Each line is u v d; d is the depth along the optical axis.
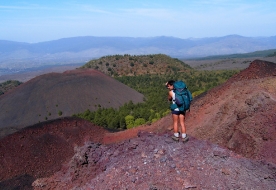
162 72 154.75
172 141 14.01
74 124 42.78
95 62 163.88
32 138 36.06
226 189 10.98
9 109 76.88
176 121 14.05
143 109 63.19
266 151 21.92
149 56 175.12
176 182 11.28
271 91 29.23
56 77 90.94
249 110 26.86
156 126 40.25
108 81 93.19
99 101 80.25
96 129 44.31
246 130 25.19
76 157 17.84
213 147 13.64
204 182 11.27
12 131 51.97
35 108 76.31
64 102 78.19
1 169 30.86
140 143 14.69
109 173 12.91
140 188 11.33
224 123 28.78
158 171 11.95
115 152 16.25
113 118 57.69
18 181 28.78
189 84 107.88
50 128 39.56
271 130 23.28
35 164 32.50
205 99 38.78
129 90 92.81
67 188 17.16
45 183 18.95
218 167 12.12
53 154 35.09
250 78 38.94
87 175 16.78
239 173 11.88
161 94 87.88
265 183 11.49
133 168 12.48
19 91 85.31
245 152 23.66
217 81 112.25
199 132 31.14
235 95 31.80
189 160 12.48
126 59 166.25
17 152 33.38
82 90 83.44
